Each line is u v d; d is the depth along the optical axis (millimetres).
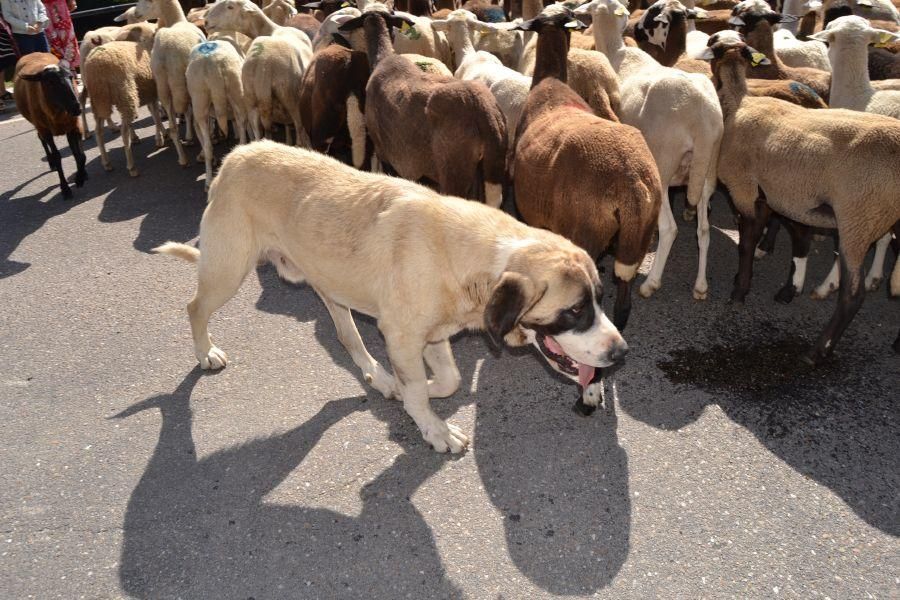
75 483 1698
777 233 2666
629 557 1459
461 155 2242
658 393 1910
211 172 3408
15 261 2803
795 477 1628
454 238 1495
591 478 1653
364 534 1535
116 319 2367
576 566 1445
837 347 2061
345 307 1915
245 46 4023
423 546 1503
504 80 2711
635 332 2176
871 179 1813
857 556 1438
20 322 2381
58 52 4676
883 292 2338
